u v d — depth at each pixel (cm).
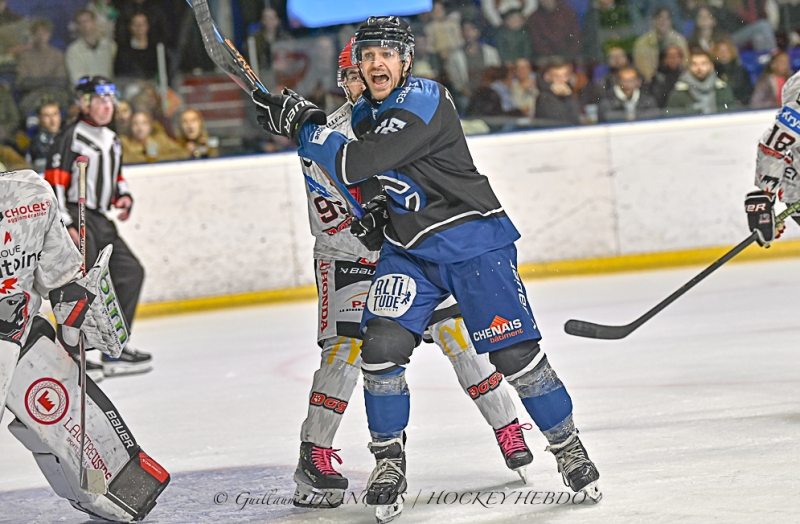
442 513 715
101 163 1608
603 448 870
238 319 2048
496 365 713
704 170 2336
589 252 2334
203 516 755
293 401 1238
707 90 2372
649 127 2327
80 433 707
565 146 2317
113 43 2273
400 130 674
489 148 2308
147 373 1566
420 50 2403
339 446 977
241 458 953
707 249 2341
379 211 723
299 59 2391
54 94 2255
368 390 713
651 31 2367
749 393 1048
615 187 2328
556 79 2378
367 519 721
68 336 725
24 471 988
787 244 2323
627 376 1215
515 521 677
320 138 700
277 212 2258
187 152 2289
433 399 1182
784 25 2380
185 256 2223
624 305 1808
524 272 2322
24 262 683
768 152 913
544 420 709
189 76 2298
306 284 2277
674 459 805
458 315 817
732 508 653
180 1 2298
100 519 771
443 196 701
